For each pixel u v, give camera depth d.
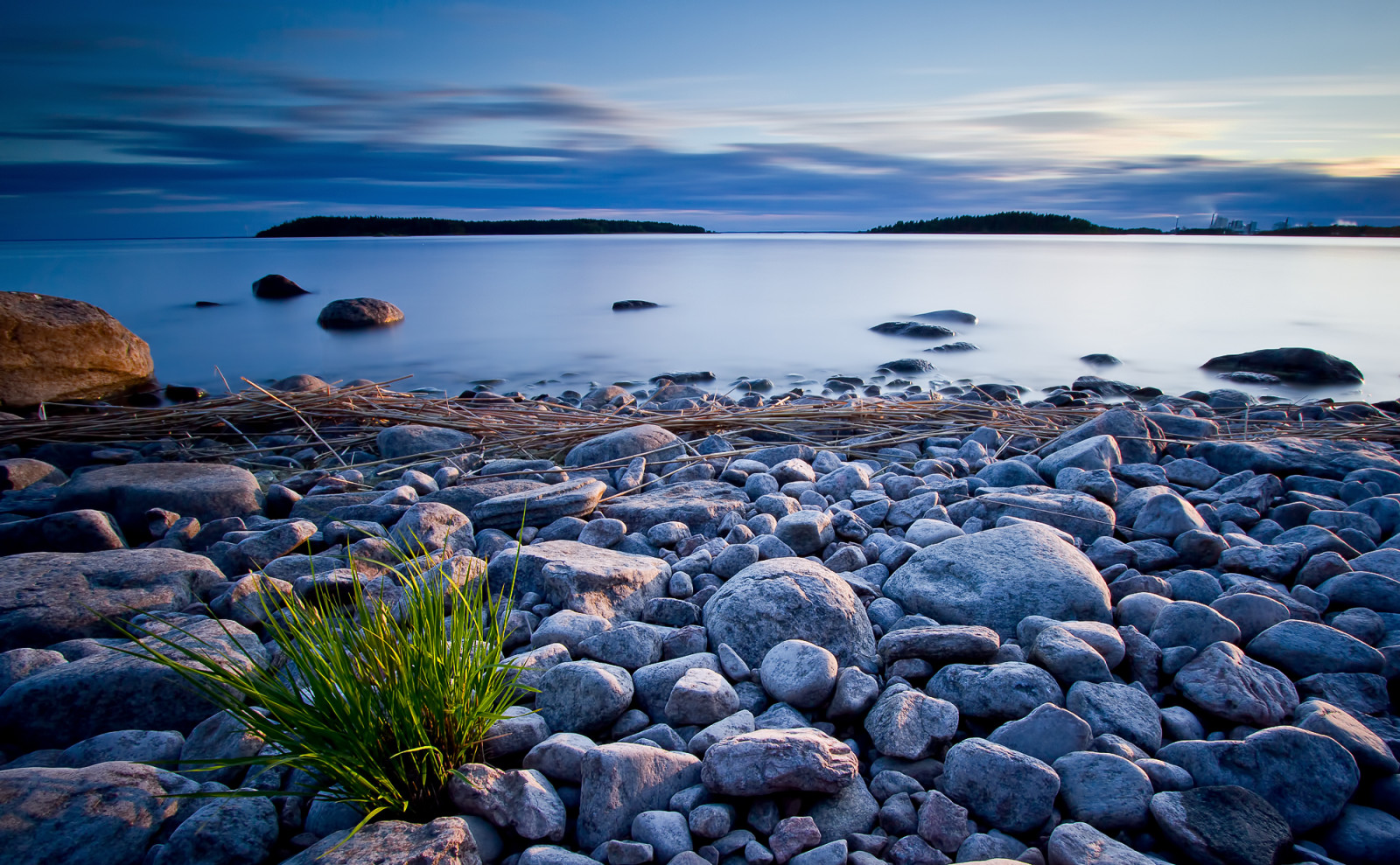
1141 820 2.11
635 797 2.14
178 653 2.70
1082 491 4.51
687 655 2.86
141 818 2.06
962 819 2.12
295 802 2.17
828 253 49.78
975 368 11.81
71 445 6.06
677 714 2.51
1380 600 3.19
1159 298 21.20
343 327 15.79
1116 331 15.55
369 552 3.63
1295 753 2.22
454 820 1.95
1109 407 7.78
